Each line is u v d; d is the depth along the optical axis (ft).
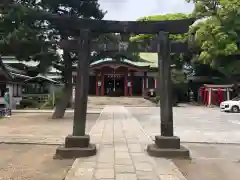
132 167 22.61
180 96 146.30
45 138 37.24
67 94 65.00
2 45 47.29
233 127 52.39
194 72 150.51
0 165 23.91
